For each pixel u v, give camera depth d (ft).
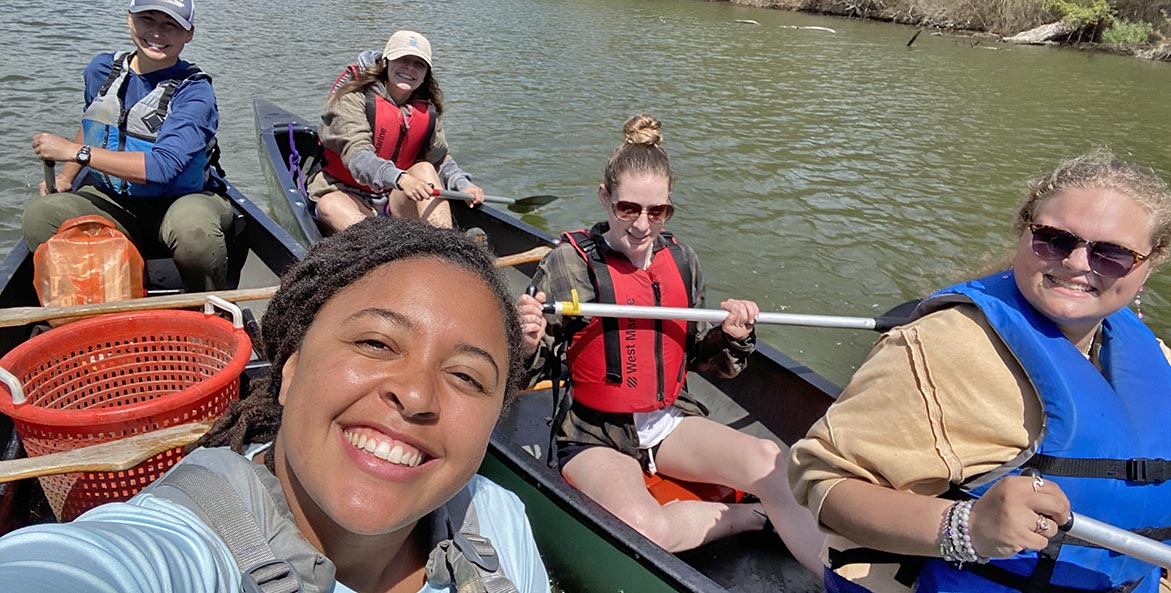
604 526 6.72
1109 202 4.65
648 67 37.76
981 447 4.71
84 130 10.78
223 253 11.09
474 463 3.15
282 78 29.48
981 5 62.75
